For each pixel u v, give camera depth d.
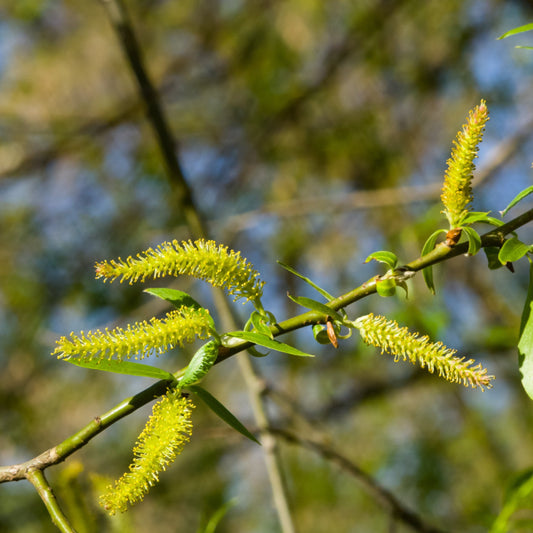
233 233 7.22
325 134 7.93
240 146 7.82
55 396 8.16
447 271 7.04
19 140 8.40
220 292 4.50
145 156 8.02
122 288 7.69
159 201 8.03
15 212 8.34
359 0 7.58
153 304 6.91
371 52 7.71
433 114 7.92
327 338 2.24
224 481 7.81
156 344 2.10
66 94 8.63
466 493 7.20
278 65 7.97
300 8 8.03
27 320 7.98
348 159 7.98
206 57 8.30
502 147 6.21
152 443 2.09
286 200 8.05
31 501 7.31
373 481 4.39
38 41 8.85
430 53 7.78
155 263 2.14
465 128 2.27
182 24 8.52
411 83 7.84
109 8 4.60
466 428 7.53
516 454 7.71
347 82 8.03
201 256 2.17
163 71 8.45
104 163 8.34
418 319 5.18
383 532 7.22
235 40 8.23
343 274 7.82
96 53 8.74
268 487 8.09
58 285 8.01
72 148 8.30
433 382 7.30
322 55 8.02
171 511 7.62
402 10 7.63
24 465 2.21
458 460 7.48
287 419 6.89
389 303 6.14
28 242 8.23
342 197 6.61
